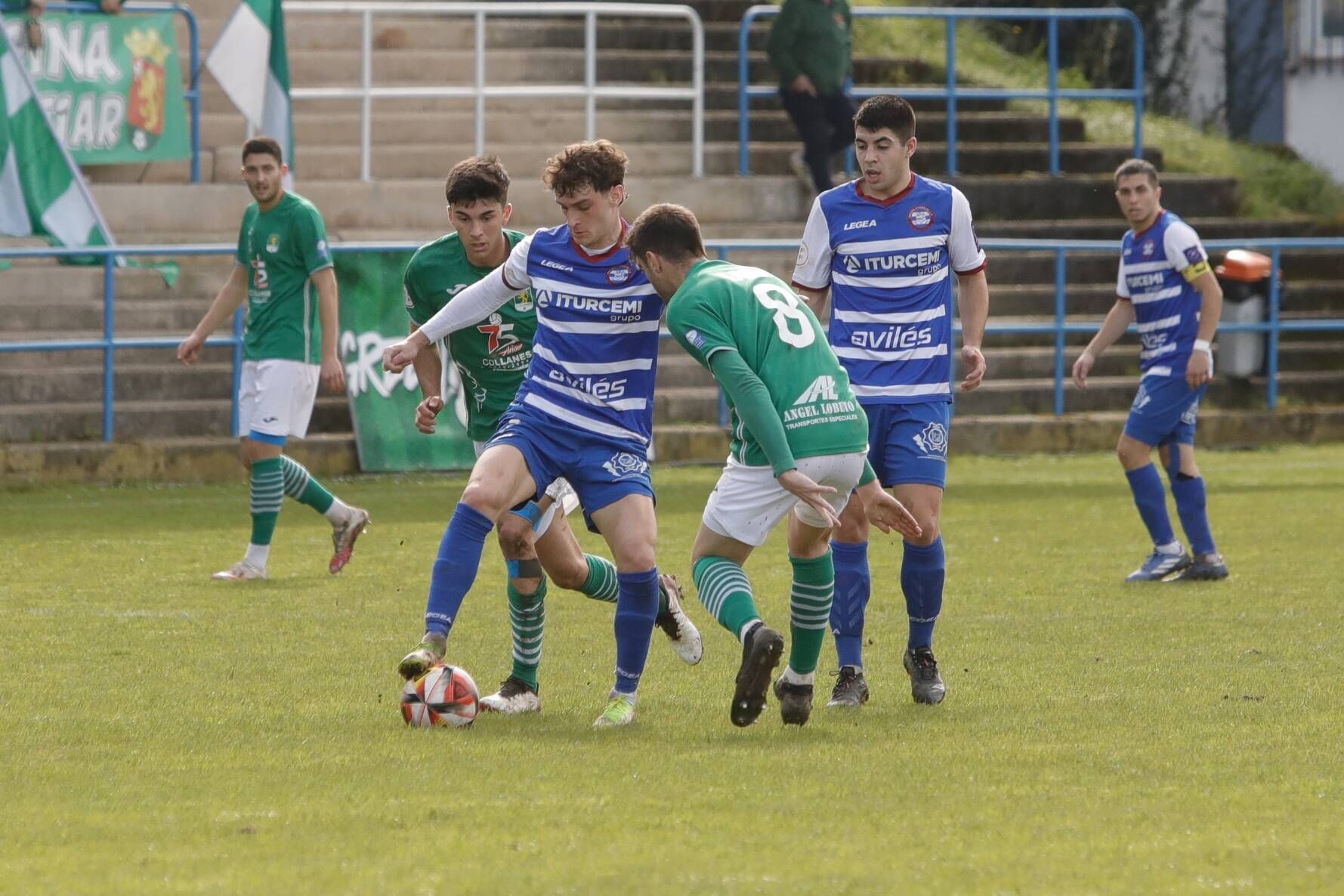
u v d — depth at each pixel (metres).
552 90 58.38
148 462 45.44
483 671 23.19
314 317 31.45
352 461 47.19
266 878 13.64
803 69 57.47
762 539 19.05
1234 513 40.62
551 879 13.61
